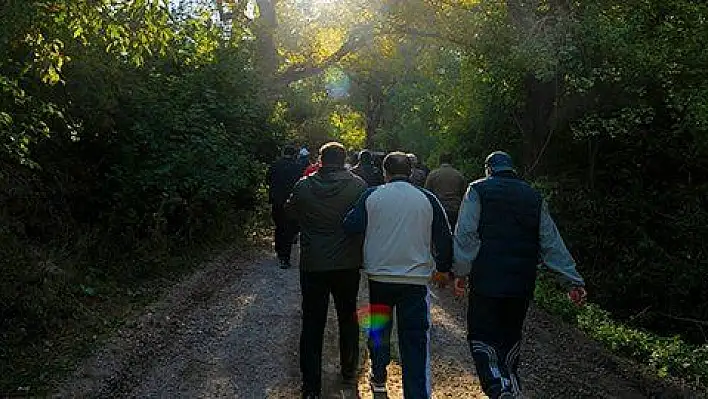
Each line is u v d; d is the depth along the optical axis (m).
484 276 5.73
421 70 26.28
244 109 16.50
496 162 6.06
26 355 7.04
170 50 7.72
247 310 9.83
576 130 17.69
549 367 8.27
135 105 12.47
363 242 5.90
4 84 6.72
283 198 13.11
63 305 8.19
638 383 8.15
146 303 9.45
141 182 12.20
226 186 13.88
